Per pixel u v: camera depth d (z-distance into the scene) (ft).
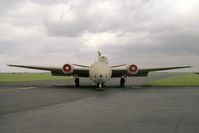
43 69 107.65
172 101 56.34
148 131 29.55
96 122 34.06
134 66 102.78
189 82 136.67
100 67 91.76
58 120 35.22
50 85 114.32
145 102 54.49
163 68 108.06
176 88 96.78
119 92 79.20
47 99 59.26
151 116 38.32
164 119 36.14
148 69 106.42
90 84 127.34
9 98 60.85
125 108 45.93
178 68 109.19
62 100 57.52
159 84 122.62
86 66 103.14
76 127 31.30
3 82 139.95
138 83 136.05
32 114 39.63
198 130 30.04
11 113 40.50
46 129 30.27
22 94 70.69
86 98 61.87
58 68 104.42
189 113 41.04
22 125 32.19
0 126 31.63
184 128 30.94
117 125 32.40
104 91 83.15
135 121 34.76
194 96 67.05
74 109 44.62
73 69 99.86
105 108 45.85
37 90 84.74
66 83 133.90
